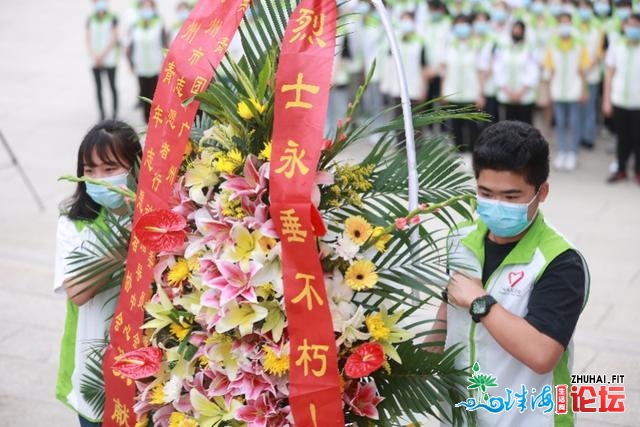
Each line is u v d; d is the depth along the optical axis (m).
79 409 4.37
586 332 7.23
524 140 3.40
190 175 3.54
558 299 3.45
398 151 3.78
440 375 3.51
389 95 12.48
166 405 3.63
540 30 11.56
